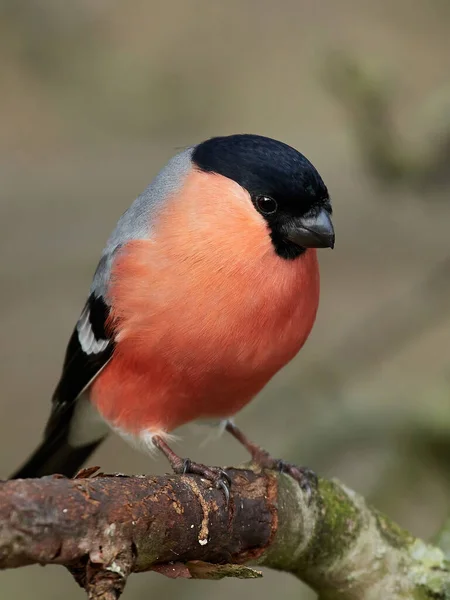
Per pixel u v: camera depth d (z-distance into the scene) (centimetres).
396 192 1149
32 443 1286
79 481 531
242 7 1538
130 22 1441
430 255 1361
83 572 528
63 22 1380
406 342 1251
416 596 721
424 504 1027
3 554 496
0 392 1322
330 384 1095
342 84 1109
